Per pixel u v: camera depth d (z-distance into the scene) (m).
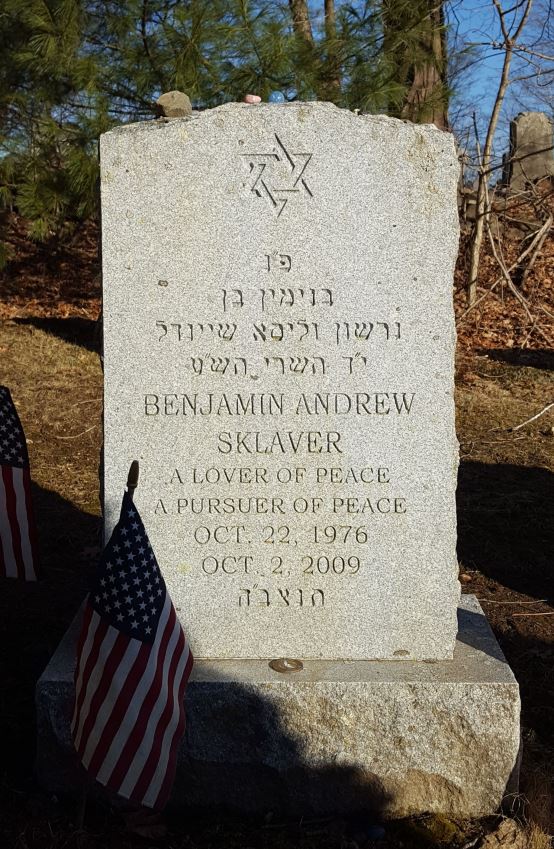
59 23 4.50
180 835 1.68
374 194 1.77
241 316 1.79
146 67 4.62
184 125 1.76
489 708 1.71
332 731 1.72
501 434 4.02
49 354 4.96
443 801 1.73
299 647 1.85
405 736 1.72
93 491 3.36
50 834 1.63
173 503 1.83
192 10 4.43
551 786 1.77
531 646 2.36
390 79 4.73
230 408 1.81
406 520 1.83
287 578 1.84
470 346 5.42
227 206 1.77
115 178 1.76
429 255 1.78
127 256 1.78
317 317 1.79
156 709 1.55
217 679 1.74
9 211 6.85
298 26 5.25
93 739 1.55
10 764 1.83
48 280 6.95
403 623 1.84
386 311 1.79
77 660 1.58
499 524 3.12
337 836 1.67
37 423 3.99
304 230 1.78
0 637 2.39
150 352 1.80
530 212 7.14
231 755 1.73
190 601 1.85
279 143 1.76
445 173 1.76
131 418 1.81
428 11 4.72
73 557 2.88
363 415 1.81
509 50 5.29
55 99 4.84
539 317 5.79
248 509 1.83
